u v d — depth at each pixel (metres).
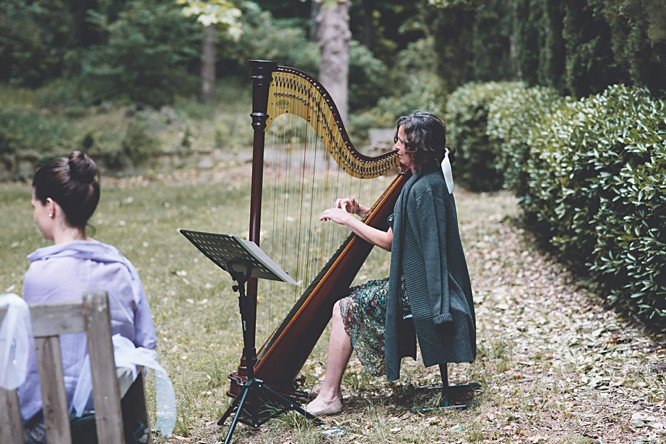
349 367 4.55
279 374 3.73
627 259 4.54
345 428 3.57
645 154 4.56
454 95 11.05
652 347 4.36
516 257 6.60
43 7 22.16
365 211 4.08
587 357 4.31
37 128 16.25
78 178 2.67
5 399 2.29
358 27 25.84
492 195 10.09
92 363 2.30
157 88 20.23
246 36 22.33
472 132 10.23
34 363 2.49
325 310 3.79
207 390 4.30
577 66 6.47
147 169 15.00
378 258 7.11
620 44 5.78
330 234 7.86
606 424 3.41
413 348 3.82
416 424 3.57
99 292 2.30
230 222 9.26
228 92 21.70
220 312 5.86
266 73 3.47
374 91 21.80
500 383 4.05
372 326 3.73
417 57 21.34
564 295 5.52
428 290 3.59
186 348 5.10
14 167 14.30
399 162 4.04
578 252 5.74
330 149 3.71
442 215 3.64
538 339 4.77
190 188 12.50
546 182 5.90
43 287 2.56
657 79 5.32
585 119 5.23
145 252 7.93
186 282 6.73
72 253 2.61
